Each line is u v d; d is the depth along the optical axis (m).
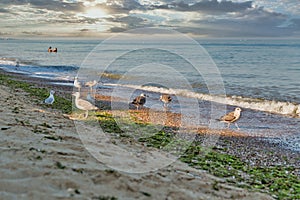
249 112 20.53
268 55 76.25
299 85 32.34
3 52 91.25
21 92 20.92
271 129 16.11
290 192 7.68
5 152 6.28
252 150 12.25
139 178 6.10
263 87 31.00
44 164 5.81
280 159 11.32
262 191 7.46
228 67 49.16
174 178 6.74
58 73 40.62
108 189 5.18
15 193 4.48
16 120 9.92
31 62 57.53
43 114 12.56
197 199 5.65
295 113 20.31
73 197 4.59
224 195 6.34
